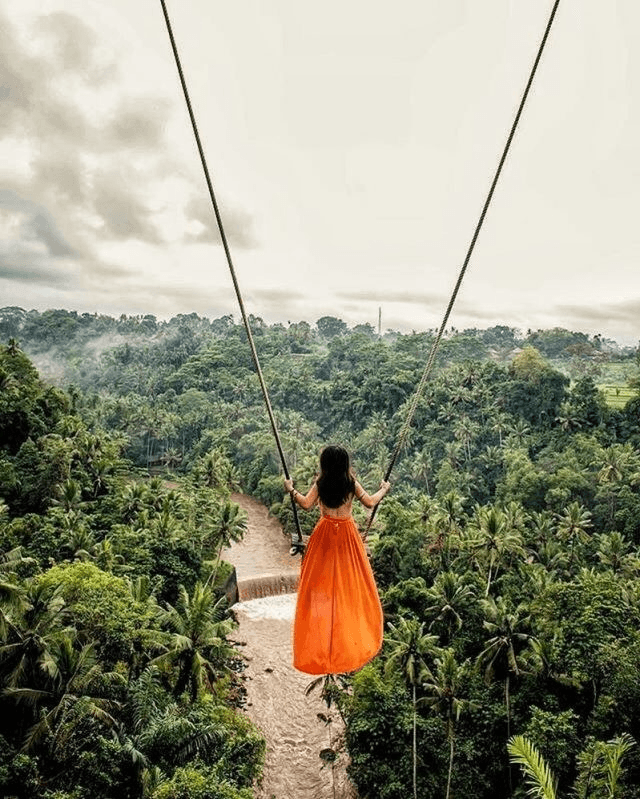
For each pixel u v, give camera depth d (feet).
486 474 265.13
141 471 293.23
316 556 11.54
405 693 99.04
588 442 244.22
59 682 71.77
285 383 418.31
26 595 74.33
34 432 205.57
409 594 131.75
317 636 11.10
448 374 337.72
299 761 106.63
